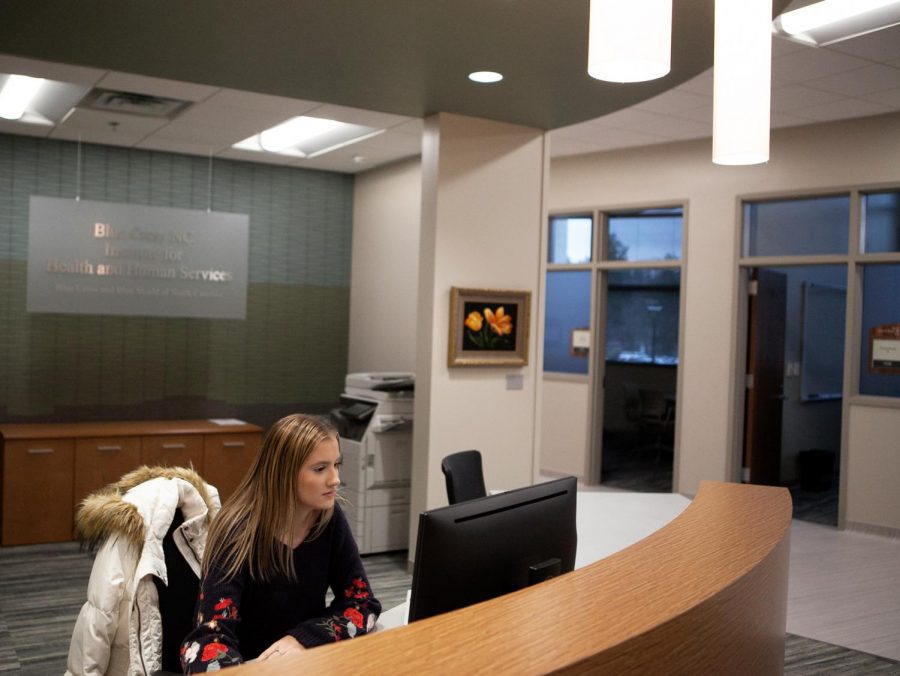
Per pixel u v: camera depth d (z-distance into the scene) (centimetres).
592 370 856
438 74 448
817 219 724
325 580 221
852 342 689
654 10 136
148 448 667
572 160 866
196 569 241
